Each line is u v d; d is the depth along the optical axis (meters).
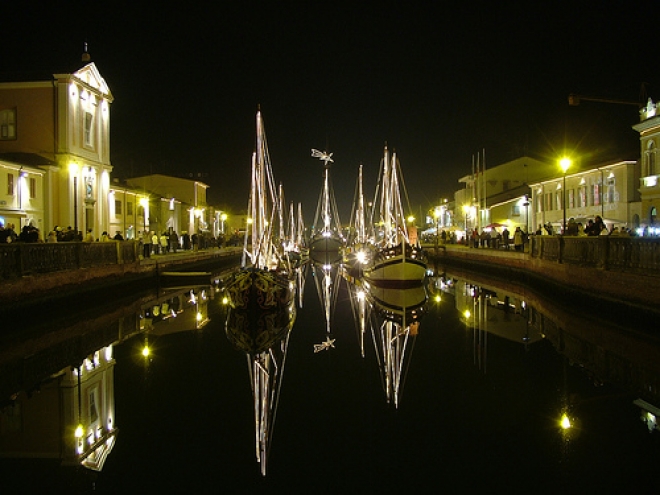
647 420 11.30
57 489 8.93
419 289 34.09
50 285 23.05
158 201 65.19
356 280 46.03
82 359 16.73
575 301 24.75
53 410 12.38
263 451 10.35
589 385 13.66
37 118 40.78
